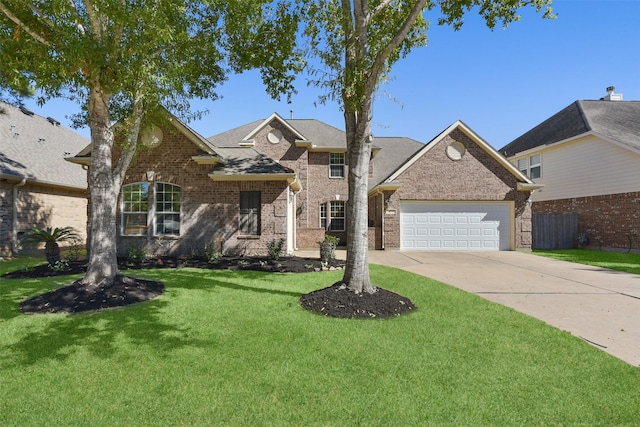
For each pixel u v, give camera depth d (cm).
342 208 2111
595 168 1811
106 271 746
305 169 2044
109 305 648
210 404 333
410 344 477
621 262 1302
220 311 623
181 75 838
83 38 621
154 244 1358
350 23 696
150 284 803
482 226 1719
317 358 431
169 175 1366
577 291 818
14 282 859
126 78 679
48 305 638
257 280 909
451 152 1722
